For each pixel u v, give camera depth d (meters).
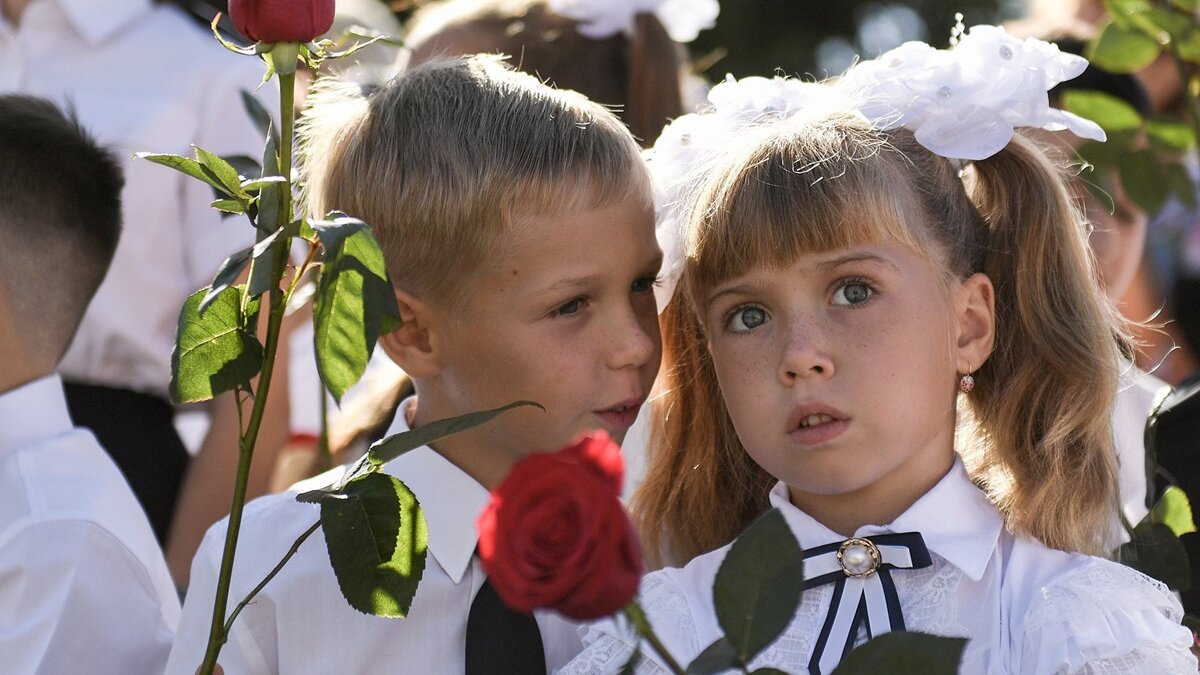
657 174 3.97
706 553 3.84
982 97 3.66
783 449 3.42
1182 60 4.25
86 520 4.30
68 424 4.64
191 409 6.31
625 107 5.61
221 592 3.01
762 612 2.48
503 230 3.53
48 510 4.29
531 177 3.52
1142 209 4.39
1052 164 3.98
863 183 3.44
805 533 3.58
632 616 2.39
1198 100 4.39
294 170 4.00
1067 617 3.24
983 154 3.61
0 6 6.12
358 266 2.72
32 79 5.95
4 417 4.50
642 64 5.64
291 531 3.88
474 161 3.56
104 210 4.88
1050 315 3.84
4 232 4.57
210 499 5.43
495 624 3.69
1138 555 3.76
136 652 4.32
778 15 16.38
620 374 3.62
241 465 2.97
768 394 3.43
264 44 2.90
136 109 5.79
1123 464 4.79
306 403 5.94
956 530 3.51
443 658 3.77
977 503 3.59
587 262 3.56
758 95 3.93
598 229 3.56
